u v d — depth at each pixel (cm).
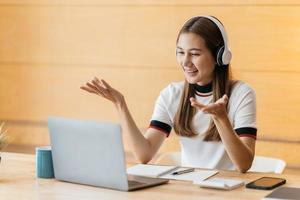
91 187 274
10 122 578
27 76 570
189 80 330
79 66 554
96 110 552
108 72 546
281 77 500
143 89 537
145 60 535
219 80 334
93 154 271
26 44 568
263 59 503
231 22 508
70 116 560
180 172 298
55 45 559
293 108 500
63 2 552
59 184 280
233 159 305
